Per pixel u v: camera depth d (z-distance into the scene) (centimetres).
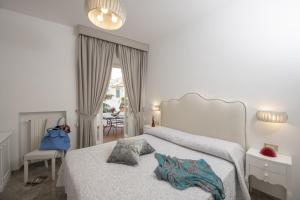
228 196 143
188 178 129
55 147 236
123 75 360
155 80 369
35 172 248
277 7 185
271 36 190
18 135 259
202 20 264
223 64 237
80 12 251
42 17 267
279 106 185
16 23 252
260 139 200
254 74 205
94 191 116
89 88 311
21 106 260
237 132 213
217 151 184
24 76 261
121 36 341
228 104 224
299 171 172
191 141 214
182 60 301
